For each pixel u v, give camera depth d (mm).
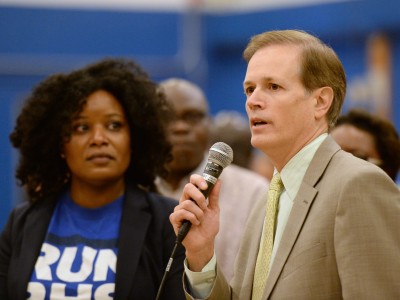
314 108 3137
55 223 4098
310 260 2947
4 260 4078
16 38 10367
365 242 2854
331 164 3094
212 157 3303
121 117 4172
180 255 3908
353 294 2814
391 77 9875
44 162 4297
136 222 3990
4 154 10305
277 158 3215
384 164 4457
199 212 3186
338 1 10125
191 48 10984
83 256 3916
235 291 3340
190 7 10969
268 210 3260
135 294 3791
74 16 10547
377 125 4488
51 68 10453
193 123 5410
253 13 10758
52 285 3840
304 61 3104
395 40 9867
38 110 4242
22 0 10375
